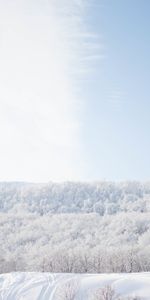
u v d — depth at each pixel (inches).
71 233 4741.6
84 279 1643.7
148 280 1579.7
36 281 1695.4
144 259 2886.3
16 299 1569.9
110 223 4943.4
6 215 5654.5
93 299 1440.7
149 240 3978.8
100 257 2960.1
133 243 4205.2
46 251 3472.0
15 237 4616.1
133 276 1664.6
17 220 5447.8
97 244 4249.5
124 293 1473.9
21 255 3747.5
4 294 1622.8
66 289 1531.7
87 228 4815.5
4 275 1847.9
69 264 2942.9
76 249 3417.8
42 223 5137.8
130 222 4773.6
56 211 6998.0
